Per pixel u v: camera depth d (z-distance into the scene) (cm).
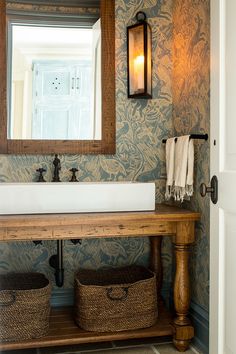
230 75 156
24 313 204
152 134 265
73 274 258
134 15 263
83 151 255
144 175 265
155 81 266
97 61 258
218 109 164
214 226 168
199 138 219
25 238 193
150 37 258
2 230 191
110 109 259
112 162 261
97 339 209
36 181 250
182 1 249
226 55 159
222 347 163
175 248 217
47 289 211
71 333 211
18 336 203
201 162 225
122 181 261
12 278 243
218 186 165
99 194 211
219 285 164
